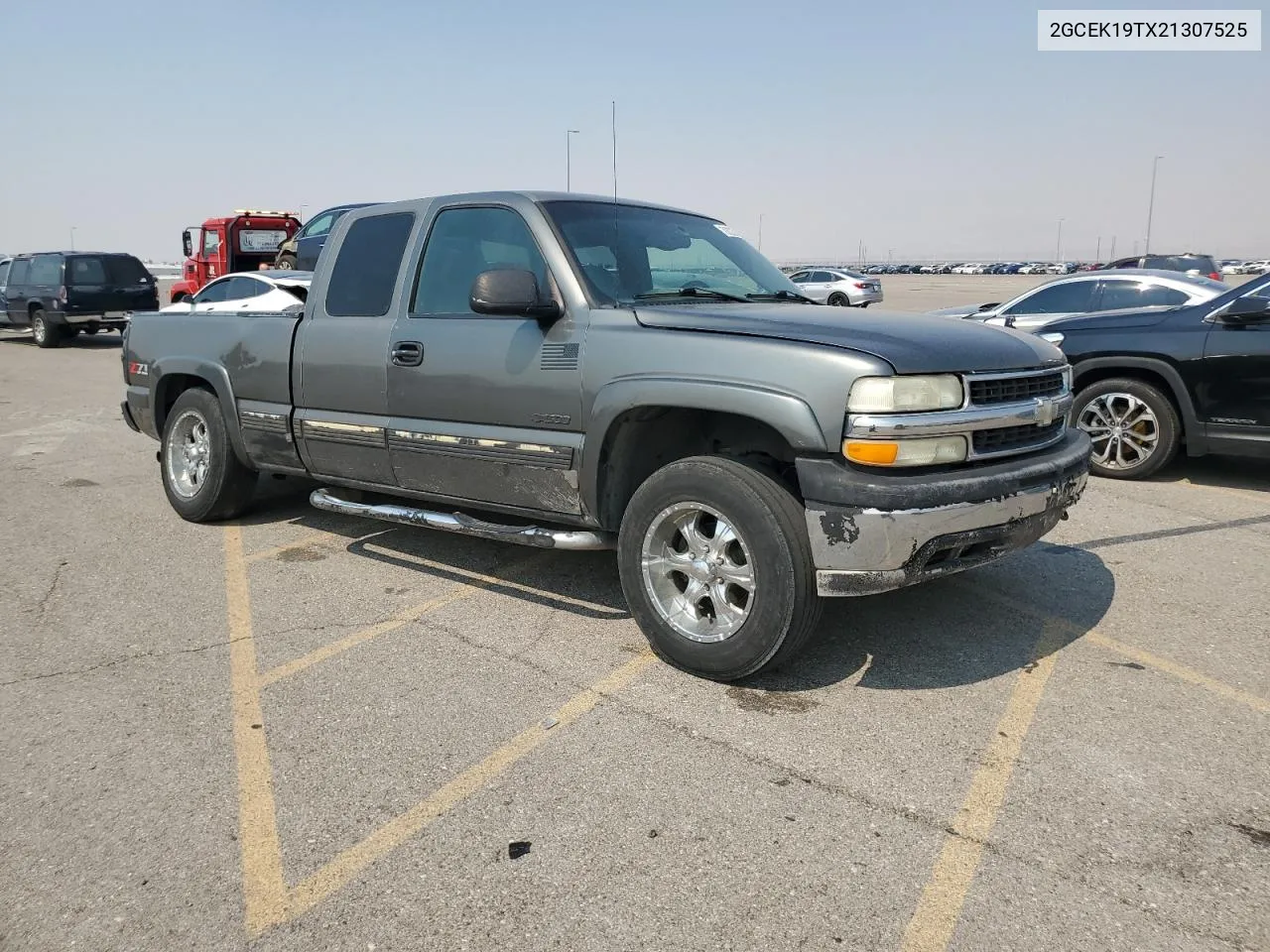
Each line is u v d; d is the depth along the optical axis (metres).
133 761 3.08
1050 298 8.79
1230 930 2.25
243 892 2.44
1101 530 5.66
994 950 2.19
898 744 3.14
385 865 2.54
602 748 3.13
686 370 3.51
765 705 3.43
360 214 4.91
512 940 2.25
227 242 19.02
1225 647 3.93
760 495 3.33
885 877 2.46
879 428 3.13
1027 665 3.75
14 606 4.50
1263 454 6.43
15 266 21.06
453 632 4.16
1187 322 6.69
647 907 2.35
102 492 6.89
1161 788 2.87
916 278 80.94
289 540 5.59
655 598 3.70
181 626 4.25
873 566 3.17
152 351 6.05
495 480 4.20
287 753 3.12
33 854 2.60
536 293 3.79
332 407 4.88
